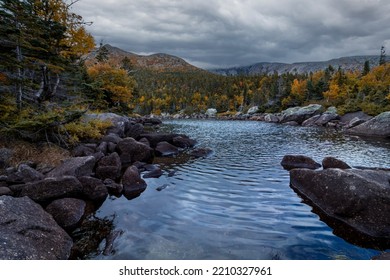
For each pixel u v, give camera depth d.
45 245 5.85
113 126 22.06
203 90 180.12
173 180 11.89
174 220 7.84
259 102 119.06
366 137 30.03
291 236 6.94
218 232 7.12
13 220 6.00
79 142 16.25
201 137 29.59
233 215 8.21
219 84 185.88
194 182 11.61
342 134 33.31
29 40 15.48
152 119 52.47
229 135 31.86
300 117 59.12
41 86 18.33
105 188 9.63
